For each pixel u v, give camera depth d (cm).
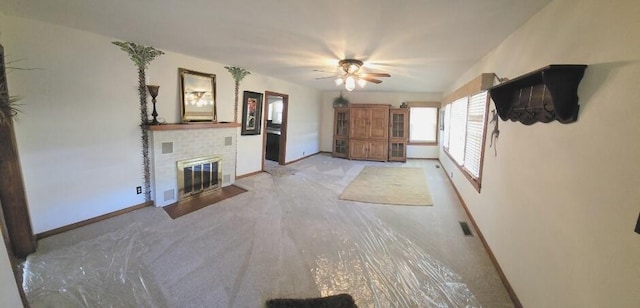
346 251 251
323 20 216
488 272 220
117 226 286
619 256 99
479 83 284
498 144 239
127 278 202
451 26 218
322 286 201
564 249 132
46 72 249
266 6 194
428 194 436
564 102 128
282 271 217
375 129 734
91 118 283
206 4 195
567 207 131
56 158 262
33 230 250
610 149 104
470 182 340
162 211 330
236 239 268
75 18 232
